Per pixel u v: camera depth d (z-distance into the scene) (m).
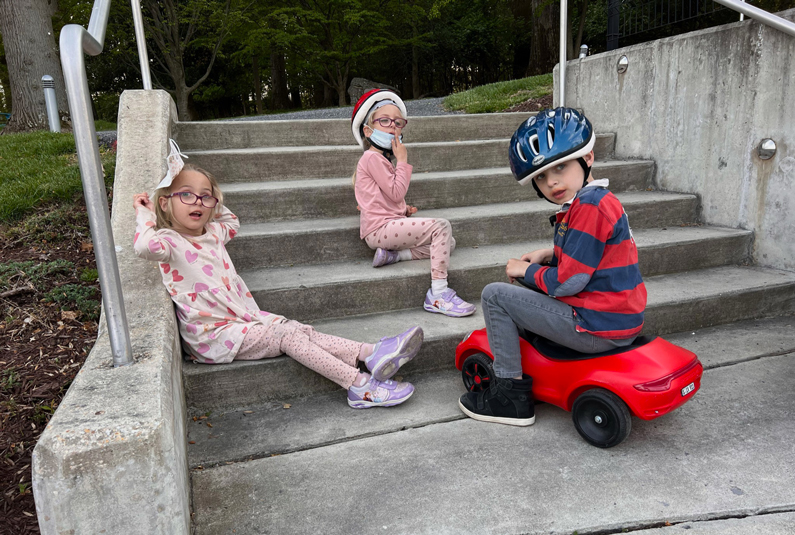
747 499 1.71
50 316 2.77
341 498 1.78
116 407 1.44
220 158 3.66
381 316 2.95
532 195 4.04
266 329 2.36
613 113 4.59
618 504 1.70
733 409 2.25
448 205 3.85
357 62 22.58
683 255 3.46
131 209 2.73
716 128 3.73
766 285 3.18
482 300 2.15
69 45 1.57
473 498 1.75
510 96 8.67
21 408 2.19
